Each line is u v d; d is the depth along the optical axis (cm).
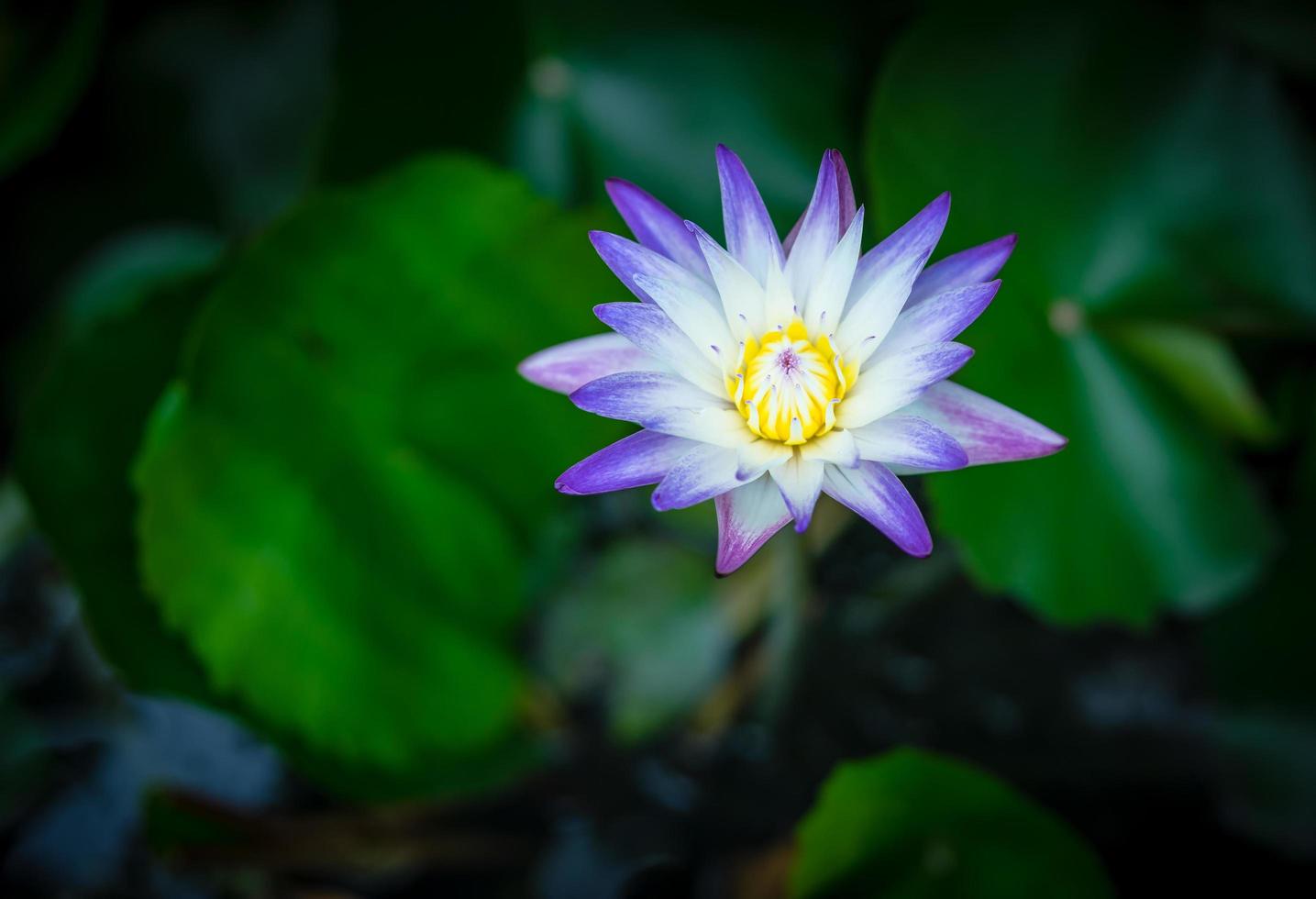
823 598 129
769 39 125
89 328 121
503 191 122
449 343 122
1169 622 128
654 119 126
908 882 121
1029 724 128
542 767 126
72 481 121
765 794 127
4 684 128
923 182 120
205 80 132
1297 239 123
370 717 121
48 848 125
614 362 112
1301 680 124
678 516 128
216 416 119
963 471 119
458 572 123
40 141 124
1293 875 124
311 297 120
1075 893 119
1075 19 122
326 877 125
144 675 120
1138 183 123
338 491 121
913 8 125
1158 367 123
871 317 110
